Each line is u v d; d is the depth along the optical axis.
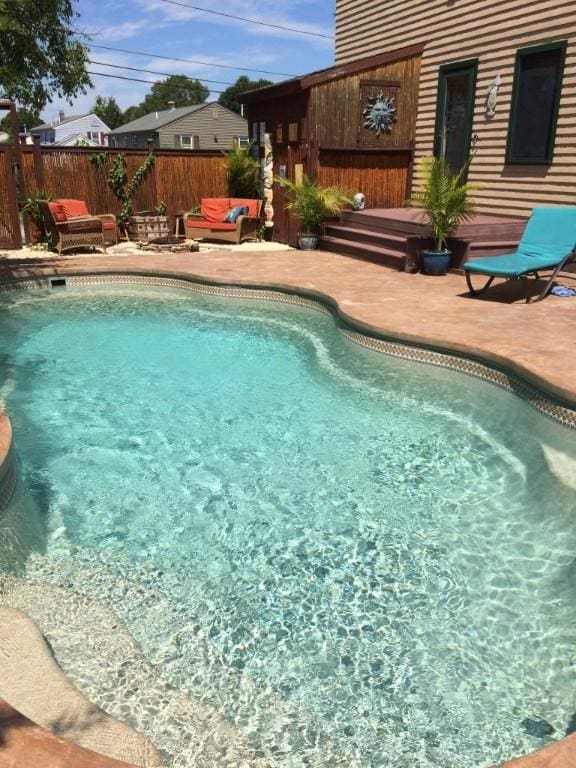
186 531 3.58
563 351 5.14
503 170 9.93
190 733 2.27
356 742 2.25
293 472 4.23
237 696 2.44
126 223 13.66
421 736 2.27
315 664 2.61
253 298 8.69
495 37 9.69
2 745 1.60
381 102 11.56
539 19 8.86
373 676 2.54
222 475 4.21
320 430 4.85
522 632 2.77
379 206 12.26
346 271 9.26
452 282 8.31
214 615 2.89
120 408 5.31
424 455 4.43
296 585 3.11
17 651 2.56
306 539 3.49
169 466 4.34
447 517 3.68
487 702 2.42
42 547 3.39
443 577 3.15
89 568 3.22
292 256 10.91
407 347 5.89
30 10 11.37
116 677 2.51
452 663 2.61
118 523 3.65
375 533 3.54
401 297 7.37
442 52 10.91
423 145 11.78
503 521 3.61
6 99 12.52
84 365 6.35
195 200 14.26
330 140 11.41
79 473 4.24
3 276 9.19
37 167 12.41
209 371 6.16
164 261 10.37
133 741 2.15
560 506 3.68
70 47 13.41
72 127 52.00
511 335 5.65
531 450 4.36
